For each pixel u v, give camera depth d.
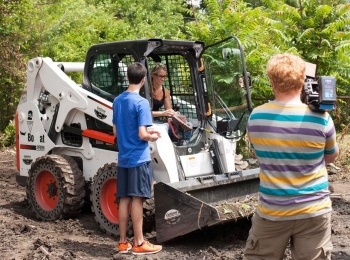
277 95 3.66
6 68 13.04
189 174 6.49
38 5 14.48
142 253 5.61
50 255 5.54
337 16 11.62
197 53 6.94
